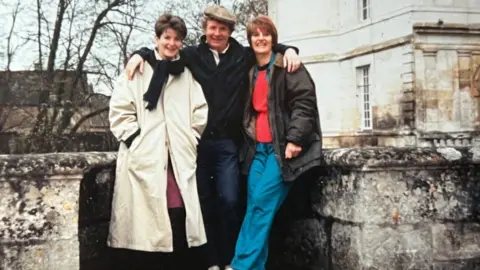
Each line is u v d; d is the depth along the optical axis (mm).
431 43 18281
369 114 21609
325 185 3385
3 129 19766
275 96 3250
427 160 3012
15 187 2719
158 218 2990
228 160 3385
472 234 3125
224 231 3451
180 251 3756
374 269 2969
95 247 3420
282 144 3207
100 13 19672
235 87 3359
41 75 19500
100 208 3467
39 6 19500
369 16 20953
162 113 3170
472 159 3082
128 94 3145
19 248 2709
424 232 3051
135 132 3064
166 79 3182
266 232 3209
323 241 3414
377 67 20375
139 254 3652
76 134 19656
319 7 23156
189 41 20125
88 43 19797
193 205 3082
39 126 19031
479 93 18562
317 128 3246
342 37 22781
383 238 2990
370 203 2988
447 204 3100
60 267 2754
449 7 18297
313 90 3209
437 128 18266
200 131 3273
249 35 3334
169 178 3145
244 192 3691
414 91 18219
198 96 3289
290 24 24141
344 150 3129
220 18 3285
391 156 2982
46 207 2754
